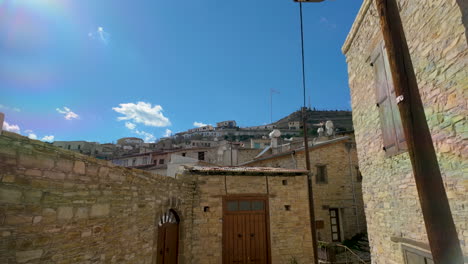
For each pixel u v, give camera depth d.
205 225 9.75
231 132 82.62
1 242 3.12
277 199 10.55
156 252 7.11
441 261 2.59
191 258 9.35
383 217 6.31
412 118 2.94
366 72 7.09
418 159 2.85
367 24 6.92
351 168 16.59
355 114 7.96
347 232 15.33
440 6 4.32
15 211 3.30
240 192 10.33
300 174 10.97
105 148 60.12
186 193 9.47
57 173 3.92
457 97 3.99
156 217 7.16
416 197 4.98
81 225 4.30
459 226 4.00
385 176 6.18
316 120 83.31
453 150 4.09
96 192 4.71
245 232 10.02
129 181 5.85
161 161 31.12
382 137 6.25
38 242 3.55
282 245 10.12
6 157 3.25
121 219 5.45
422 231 4.84
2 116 3.22
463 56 3.85
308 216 10.65
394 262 5.81
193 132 92.12
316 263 9.69
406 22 5.30
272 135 23.62
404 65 3.09
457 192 4.03
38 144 3.65
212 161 29.09
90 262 4.46
